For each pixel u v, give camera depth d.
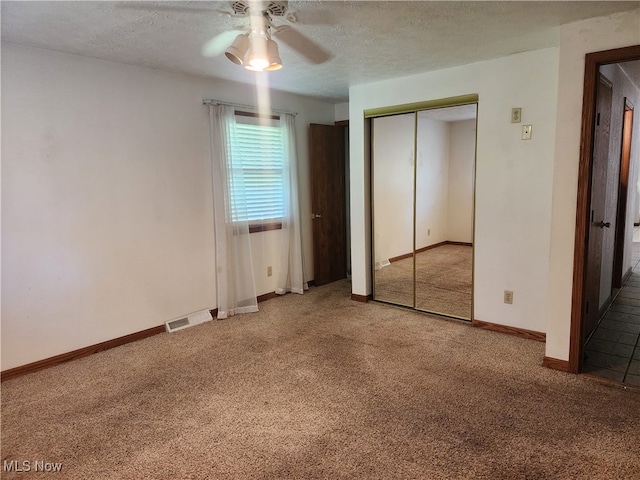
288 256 4.80
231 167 4.06
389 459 1.98
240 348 3.33
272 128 4.54
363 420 2.30
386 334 3.55
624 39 2.41
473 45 2.97
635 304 4.21
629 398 2.46
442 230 4.14
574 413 2.31
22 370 2.91
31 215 2.90
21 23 2.42
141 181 3.49
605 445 2.03
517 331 3.44
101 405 2.51
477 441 2.09
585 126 2.57
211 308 4.10
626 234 4.79
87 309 3.23
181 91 3.72
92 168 3.19
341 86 4.28
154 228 3.61
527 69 3.16
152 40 2.74
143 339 3.56
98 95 3.19
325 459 1.99
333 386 2.68
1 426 2.31
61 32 2.57
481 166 3.48
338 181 5.30
